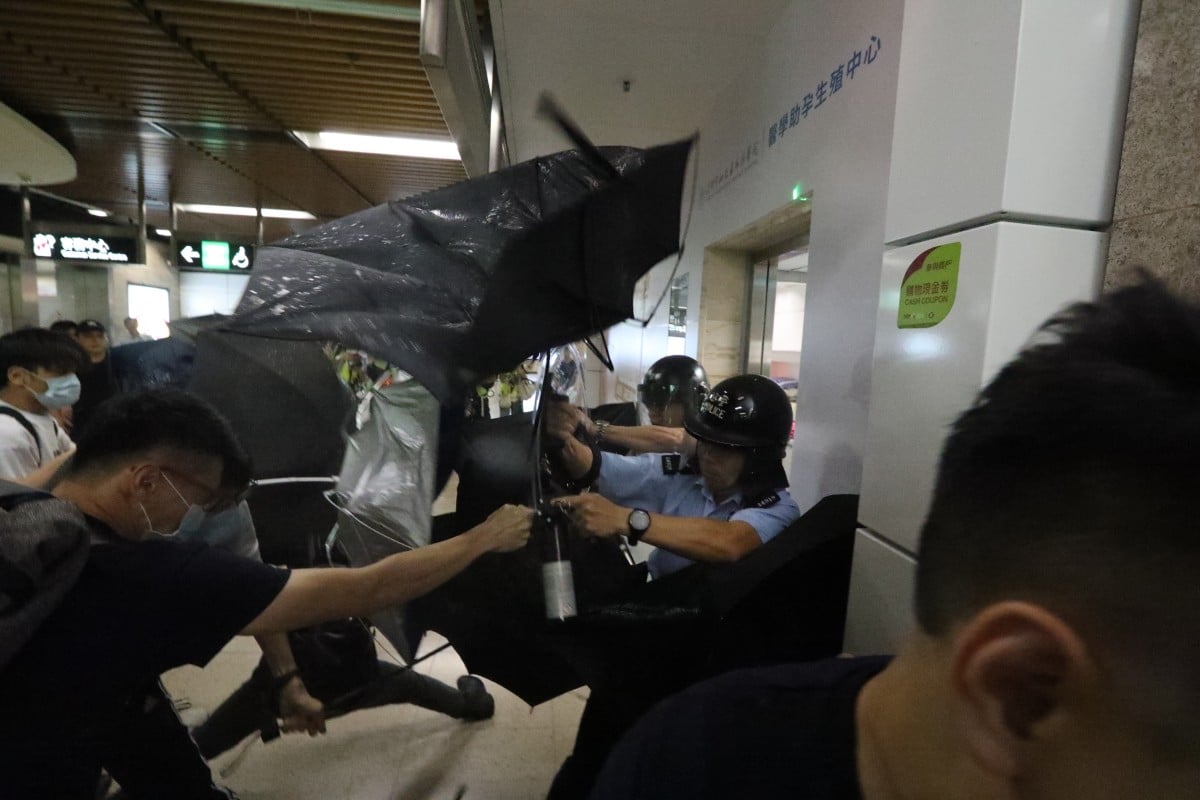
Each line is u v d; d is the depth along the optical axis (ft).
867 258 5.41
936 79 3.09
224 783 5.64
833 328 6.02
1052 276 2.70
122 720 3.30
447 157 15.57
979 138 2.78
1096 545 0.88
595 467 4.42
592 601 3.71
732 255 11.08
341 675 4.42
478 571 3.73
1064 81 2.62
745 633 3.66
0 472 5.48
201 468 3.00
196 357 3.62
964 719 1.05
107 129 14.05
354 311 2.99
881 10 5.21
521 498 3.74
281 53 10.34
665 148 3.47
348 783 5.87
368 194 19.71
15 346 6.00
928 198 3.14
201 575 2.72
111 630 2.56
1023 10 2.54
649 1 7.95
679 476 5.11
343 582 2.93
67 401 6.29
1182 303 1.00
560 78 10.68
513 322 3.10
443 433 3.73
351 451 3.49
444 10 6.26
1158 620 0.84
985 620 0.98
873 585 3.49
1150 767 0.88
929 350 3.09
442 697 6.35
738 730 1.56
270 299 3.02
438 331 2.99
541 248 3.22
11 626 2.26
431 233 3.35
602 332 3.49
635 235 3.36
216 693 6.95
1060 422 0.95
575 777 3.91
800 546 3.67
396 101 12.32
